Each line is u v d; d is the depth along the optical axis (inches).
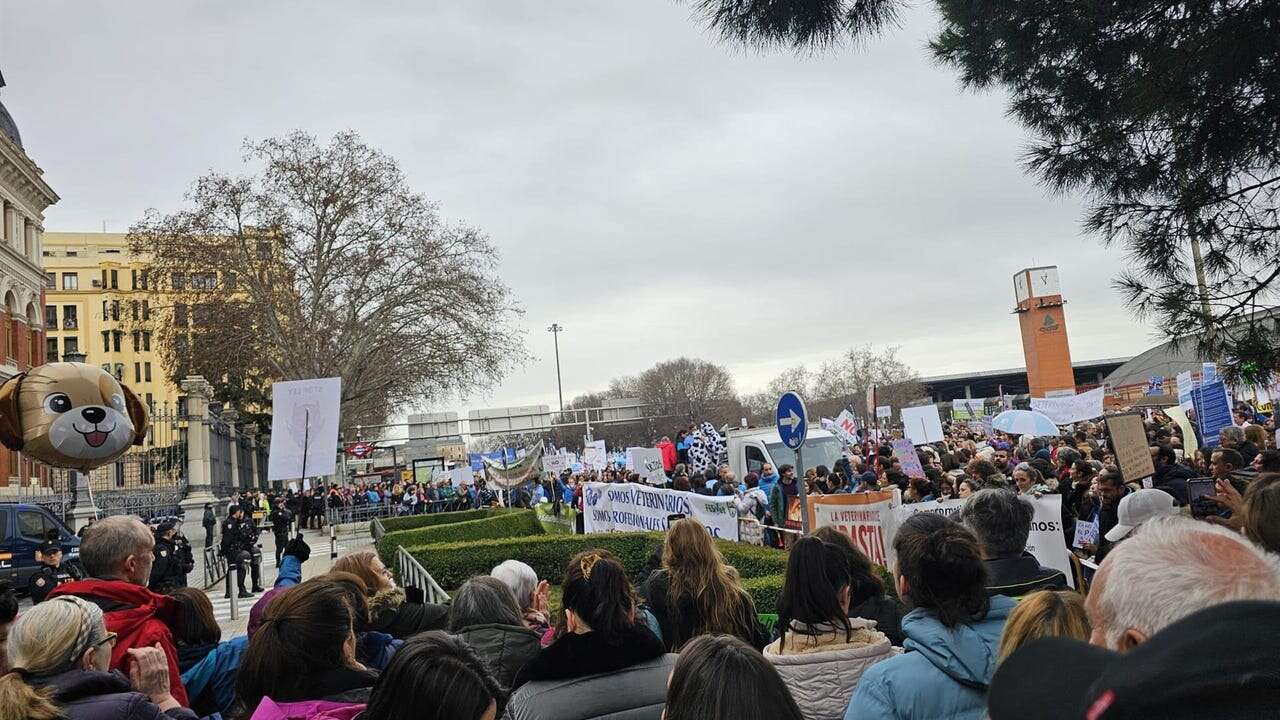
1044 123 314.0
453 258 1879.9
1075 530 339.0
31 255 1881.2
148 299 2034.9
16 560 819.4
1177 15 279.6
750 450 1013.2
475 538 847.7
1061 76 306.2
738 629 192.1
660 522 653.3
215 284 1851.6
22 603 783.1
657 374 4645.7
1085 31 292.7
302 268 1830.7
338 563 219.0
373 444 2380.7
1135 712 33.3
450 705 100.1
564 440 4192.9
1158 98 278.8
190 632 188.5
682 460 1040.2
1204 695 31.8
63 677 128.6
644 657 143.1
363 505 1752.0
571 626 146.9
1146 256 286.8
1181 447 577.3
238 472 1715.1
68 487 1259.8
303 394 478.6
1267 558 60.1
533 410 2490.2
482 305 1873.8
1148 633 58.9
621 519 711.1
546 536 658.8
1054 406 1016.2
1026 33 304.5
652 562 289.7
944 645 115.8
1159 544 62.3
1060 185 310.2
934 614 121.2
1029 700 44.0
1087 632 101.8
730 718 89.3
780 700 91.6
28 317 1841.8
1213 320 275.6
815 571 145.6
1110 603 62.6
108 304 4254.4
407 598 246.4
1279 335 269.3
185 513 1227.2
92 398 465.4
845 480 648.4
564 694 137.2
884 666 119.7
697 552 193.8
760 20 281.9
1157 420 830.5
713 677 91.4
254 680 136.9
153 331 2004.2
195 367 1808.6
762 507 634.8
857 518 373.7
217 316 1779.0
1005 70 316.5
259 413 2218.3
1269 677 31.3
